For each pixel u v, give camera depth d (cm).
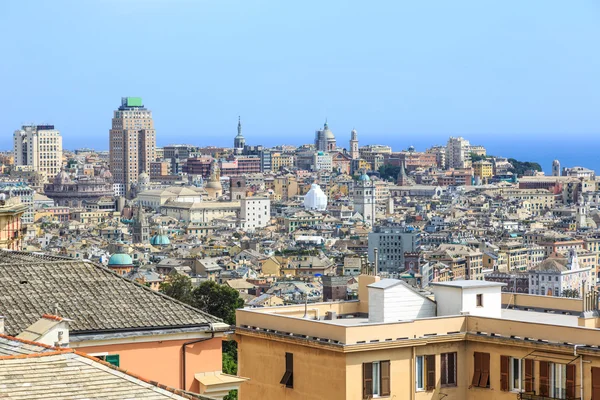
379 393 14550
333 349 14438
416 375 14838
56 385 8825
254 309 16175
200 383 12975
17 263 13875
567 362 14438
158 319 13100
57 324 11225
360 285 17125
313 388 14688
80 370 9062
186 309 13375
